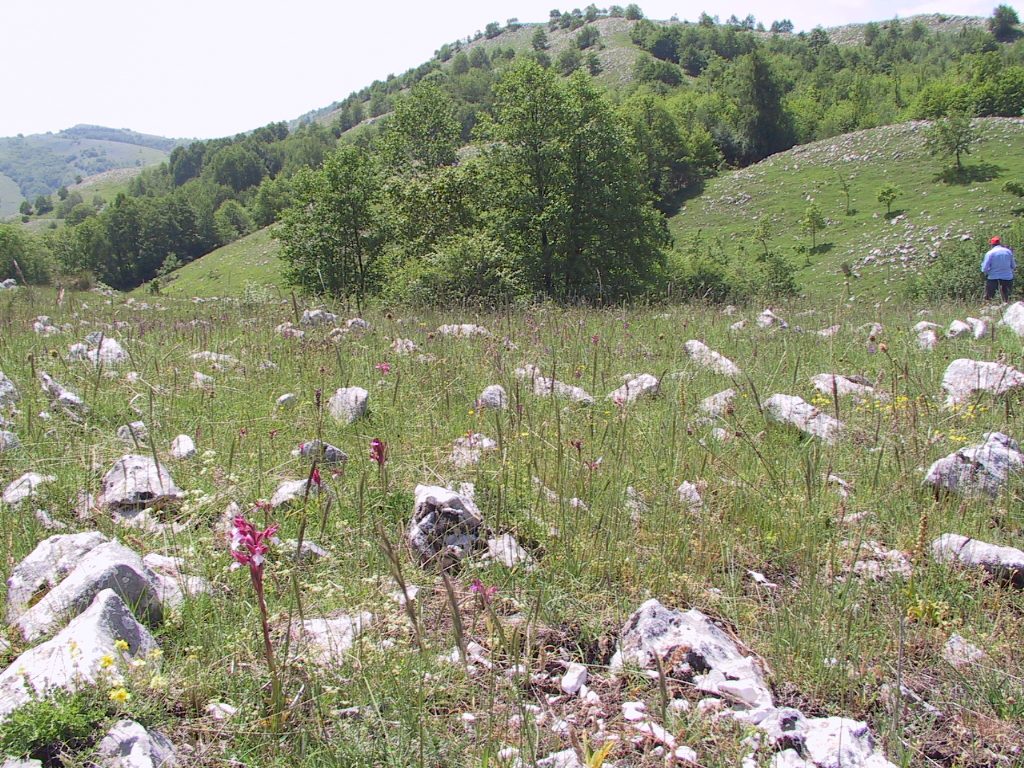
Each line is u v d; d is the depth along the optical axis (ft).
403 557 13.17
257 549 9.09
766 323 39.42
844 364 28.27
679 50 615.16
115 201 353.10
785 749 9.14
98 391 22.97
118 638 9.96
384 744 8.80
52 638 10.13
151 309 54.70
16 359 26.32
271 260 274.16
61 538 12.53
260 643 10.64
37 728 8.32
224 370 26.68
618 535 14.29
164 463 16.76
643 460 17.92
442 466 17.22
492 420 20.17
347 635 11.05
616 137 108.99
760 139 368.89
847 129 368.89
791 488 16.69
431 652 10.59
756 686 10.44
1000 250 54.49
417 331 35.35
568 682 10.59
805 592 12.96
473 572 12.84
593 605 12.52
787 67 552.00
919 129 274.16
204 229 375.86
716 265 160.45
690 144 303.89
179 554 13.30
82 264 301.02
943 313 44.47
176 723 9.25
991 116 322.75
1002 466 16.58
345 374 25.31
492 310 49.83
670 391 23.95
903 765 8.97
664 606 12.18
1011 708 10.30
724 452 18.74
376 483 15.83
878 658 11.25
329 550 13.48
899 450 17.89
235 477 15.64
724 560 13.92
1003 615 12.52
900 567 13.66
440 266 77.71
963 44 650.43
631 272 111.86
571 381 25.53
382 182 132.67
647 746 9.04
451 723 9.48
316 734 8.97
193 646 10.62
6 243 123.75
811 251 211.61
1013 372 23.36
